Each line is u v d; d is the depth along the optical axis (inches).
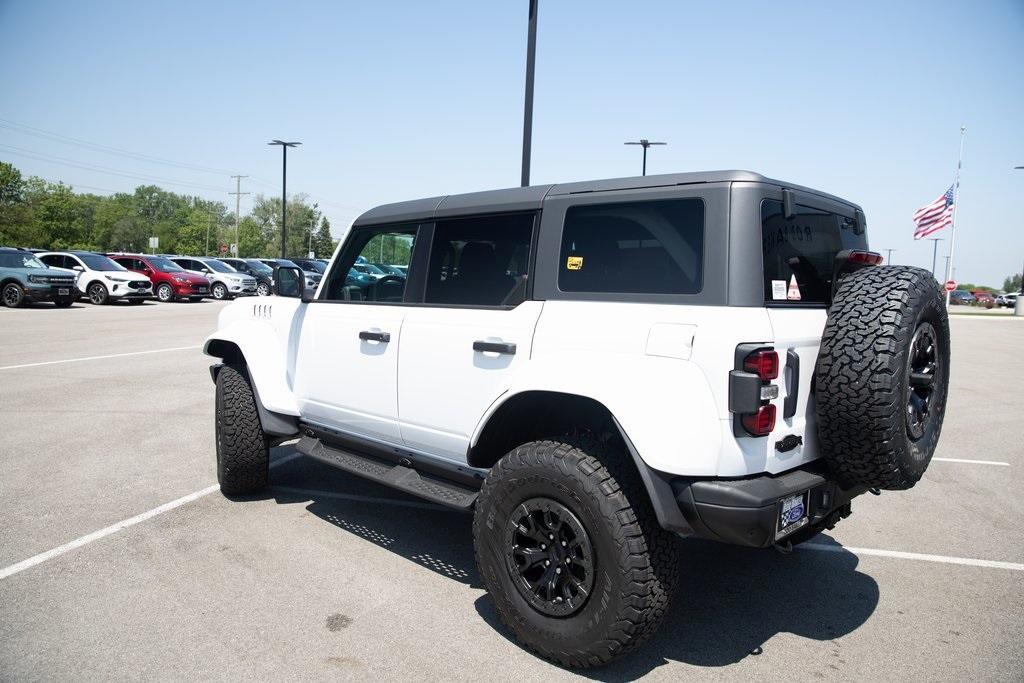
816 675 112.5
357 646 119.0
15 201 4008.4
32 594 135.3
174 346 521.7
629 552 102.7
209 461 229.3
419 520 182.4
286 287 179.0
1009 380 458.0
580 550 109.2
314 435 179.8
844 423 106.8
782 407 106.0
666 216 112.7
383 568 151.3
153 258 1120.8
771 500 99.5
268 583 142.3
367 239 166.2
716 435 99.8
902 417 105.4
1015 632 127.5
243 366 191.6
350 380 161.0
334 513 185.6
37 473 213.0
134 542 161.9
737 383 98.4
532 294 127.0
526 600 115.4
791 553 166.4
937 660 117.5
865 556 164.7
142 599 134.1
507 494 116.6
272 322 188.4
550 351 119.0
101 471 216.4
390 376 149.7
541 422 131.5
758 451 102.4
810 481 108.7
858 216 144.3
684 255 109.3
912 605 138.7
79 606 130.8
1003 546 171.5
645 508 105.1
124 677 108.3
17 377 378.0
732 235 105.0
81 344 524.1
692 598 141.3
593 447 110.4
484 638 122.5
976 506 202.8
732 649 120.6
